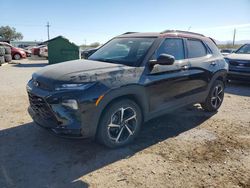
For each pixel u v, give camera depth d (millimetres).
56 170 3398
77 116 3457
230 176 3348
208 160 3744
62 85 3518
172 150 4031
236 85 10117
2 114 5539
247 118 5703
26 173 3318
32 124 4957
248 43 11000
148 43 4457
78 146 4055
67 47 17922
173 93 4664
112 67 3926
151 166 3539
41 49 23297
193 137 4555
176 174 3359
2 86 8719
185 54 4980
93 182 3152
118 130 3949
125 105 3898
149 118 4367
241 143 4352
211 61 5582
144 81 4031
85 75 3607
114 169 3443
